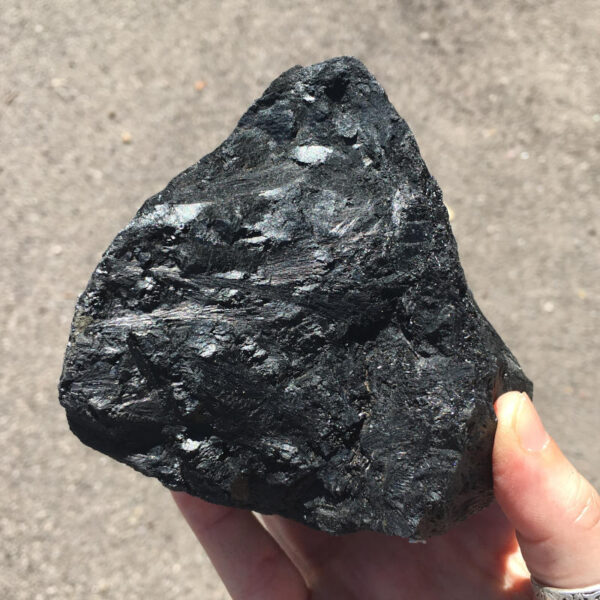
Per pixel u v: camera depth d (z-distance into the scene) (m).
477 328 0.16
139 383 0.16
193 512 0.20
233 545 0.20
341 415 0.15
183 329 0.15
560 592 0.17
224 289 0.16
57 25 0.35
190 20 0.35
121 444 0.16
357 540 0.22
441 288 0.16
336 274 0.16
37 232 0.32
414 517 0.15
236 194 0.16
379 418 0.16
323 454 0.15
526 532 0.17
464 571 0.21
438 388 0.15
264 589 0.20
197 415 0.15
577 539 0.16
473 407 0.15
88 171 0.33
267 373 0.15
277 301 0.16
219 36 0.35
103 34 0.35
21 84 0.34
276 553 0.21
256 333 0.15
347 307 0.16
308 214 0.16
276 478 0.16
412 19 0.35
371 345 0.16
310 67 0.17
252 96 0.34
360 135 0.17
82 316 0.16
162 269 0.16
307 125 0.17
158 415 0.16
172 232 0.16
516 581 0.20
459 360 0.15
